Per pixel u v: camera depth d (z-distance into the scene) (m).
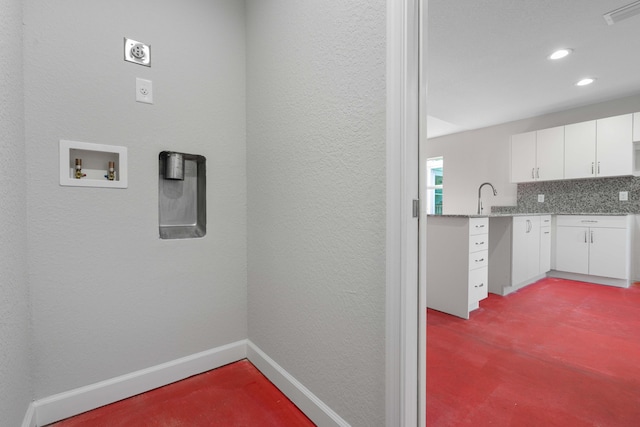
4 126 0.97
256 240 1.70
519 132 4.54
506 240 3.17
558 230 3.97
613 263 3.54
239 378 1.60
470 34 2.32
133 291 1.44
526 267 3.40
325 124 1.21
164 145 1.51
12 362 1.02
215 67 1.67
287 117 1.43
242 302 1.80
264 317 1.64
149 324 1.49
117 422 1.27
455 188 5.34
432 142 5.69
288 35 1.41
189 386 1.53
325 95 1.21
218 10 1.68
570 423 1.26
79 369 1.32
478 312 2.66
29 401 1.19
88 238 1.33
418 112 0.96
